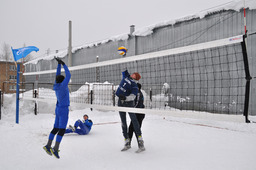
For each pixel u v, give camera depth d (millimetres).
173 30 12117
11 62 30453
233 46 9266
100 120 8219
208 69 10305
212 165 2977
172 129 5871
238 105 9250
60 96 3230
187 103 10836
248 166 2930
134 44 14172
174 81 11523
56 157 3127
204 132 5426
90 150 3736
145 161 3156
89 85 11633
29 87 18656
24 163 3057
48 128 5875
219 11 10117
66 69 3365
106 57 16203
